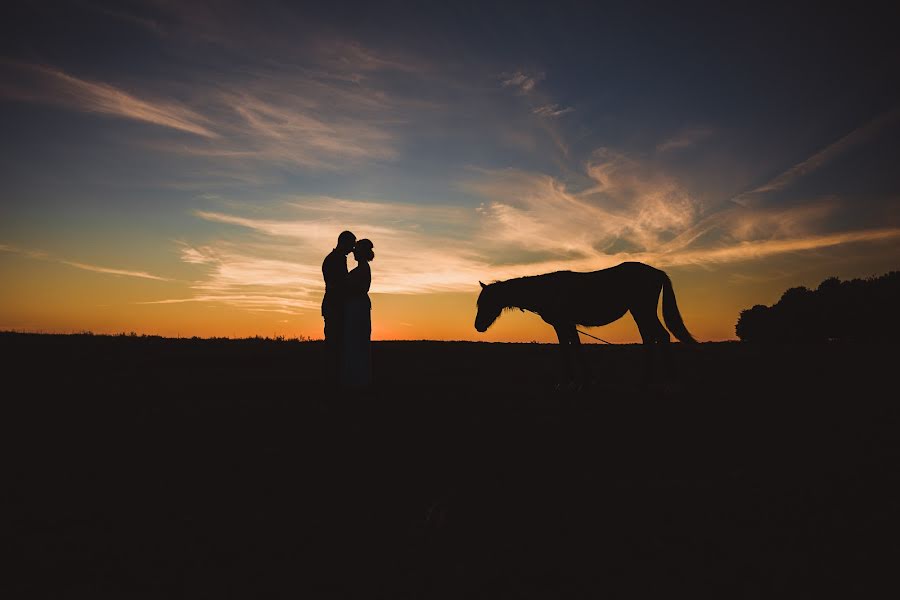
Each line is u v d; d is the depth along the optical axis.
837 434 5.67
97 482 4.49
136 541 3.42
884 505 3.71
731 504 3.87
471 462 5.03
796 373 10.74
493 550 3.26
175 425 6.44
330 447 5.54
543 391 9.20
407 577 2.96
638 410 7.33
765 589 2.75
